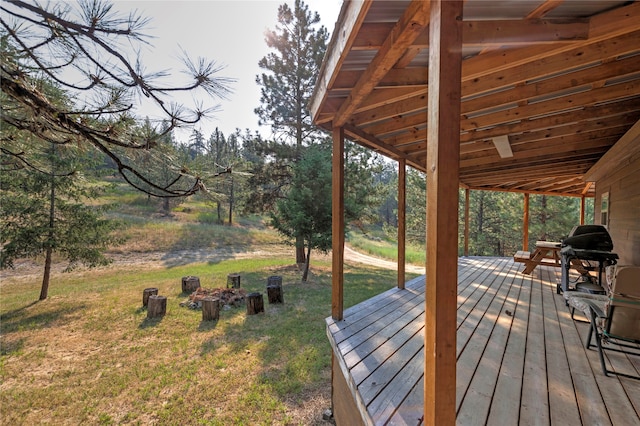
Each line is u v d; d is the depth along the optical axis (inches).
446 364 45.6
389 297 155.8
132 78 81.4
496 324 119.0
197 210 932.0
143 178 95.3
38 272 436.1
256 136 459.8
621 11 59.6
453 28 44.4
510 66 75.0
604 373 79.9
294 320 237.6
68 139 87.5
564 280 153.5
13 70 68.3
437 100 44.5
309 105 118.5
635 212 151.8
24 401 136.5
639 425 59.3
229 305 274.1
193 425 120.2
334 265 121.4
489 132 139.6
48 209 288.2
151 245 606.2
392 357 90.0
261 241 745.0
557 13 61.4
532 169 230.7
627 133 135.0
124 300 292.0
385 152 157.3
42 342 199.8
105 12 71.5
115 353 182.9
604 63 90.0
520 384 74.5
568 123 124.9
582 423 59.9
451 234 45.0
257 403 133.0
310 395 139.2
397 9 57.8
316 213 369.7
